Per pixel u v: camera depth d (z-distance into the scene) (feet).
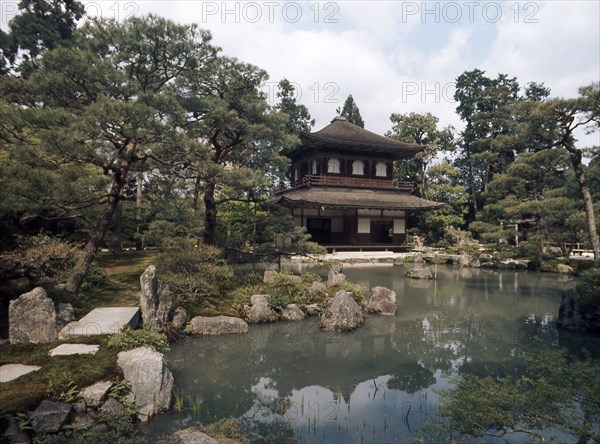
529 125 74.54
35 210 38.09
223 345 39.22
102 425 21.07
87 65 36.47
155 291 38.22
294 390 29.58
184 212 58.29
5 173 33.47
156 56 45.19
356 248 116.37
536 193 99.71
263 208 66.85
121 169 41.73
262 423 24.40
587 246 98.02
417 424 24.12
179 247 48.70
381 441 22.11
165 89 50.42
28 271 35.96
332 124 141.38
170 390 25.58
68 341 28.17
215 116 49.93
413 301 60.34
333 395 28.66
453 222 142.00
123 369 24.67
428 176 161.07
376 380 31.42
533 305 57.77
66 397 21.22
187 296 45.65
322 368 33.94
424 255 113.70
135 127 35.14
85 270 39.86
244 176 46.73
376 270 92.89
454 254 114.01
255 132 54.85
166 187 57.41
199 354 36.86
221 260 53.93
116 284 48.83
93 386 22.61
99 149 43.06
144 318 36.47
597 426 20.39
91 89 39.60
